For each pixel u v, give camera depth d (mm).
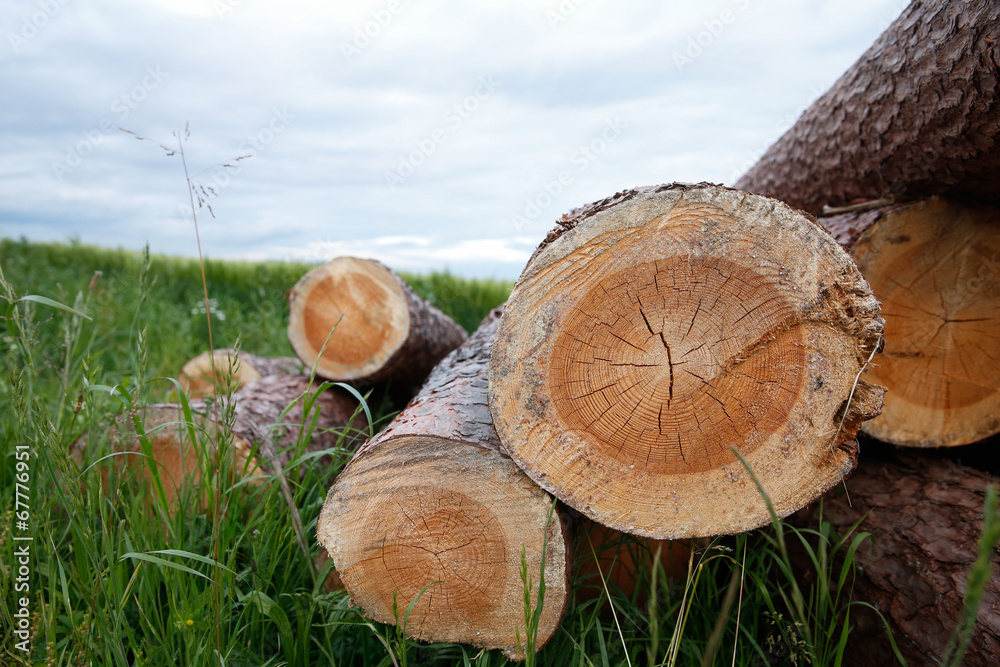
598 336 687
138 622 804
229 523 795
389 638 735
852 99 1043
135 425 779
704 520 699
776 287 664
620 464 700
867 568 808
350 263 1387
